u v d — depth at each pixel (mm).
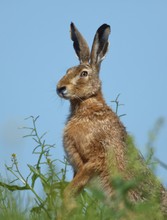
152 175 23938
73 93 30781
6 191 23406
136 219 19219
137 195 25312
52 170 24500
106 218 20109
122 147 28297
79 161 29000
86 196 24672
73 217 21922
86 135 28875
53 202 23547
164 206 24672
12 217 21016
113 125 29031
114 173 23359
